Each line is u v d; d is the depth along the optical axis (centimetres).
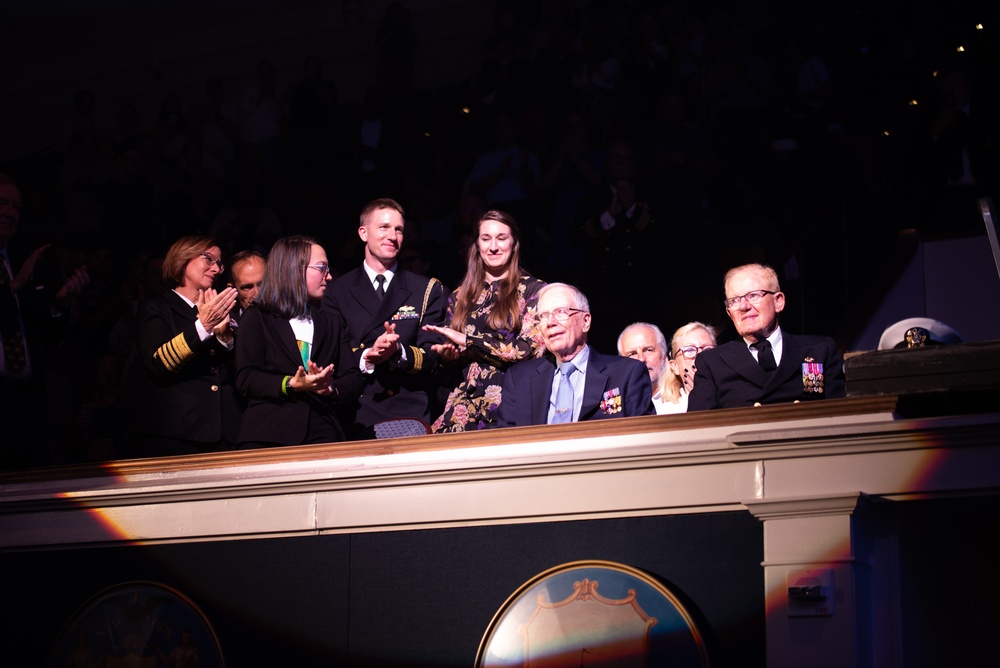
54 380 814
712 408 487
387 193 1248
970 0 992
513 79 1176
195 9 1538
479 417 541
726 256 907
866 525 387
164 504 477
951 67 930
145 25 1570
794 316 935
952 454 374
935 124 911
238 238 1220
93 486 489
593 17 1184
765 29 1155
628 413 483
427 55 1430
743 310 486
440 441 442
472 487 432
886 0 1087
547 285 510
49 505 492
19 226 1383
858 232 966
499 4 1266
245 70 1540
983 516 453
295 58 1512
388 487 443
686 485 404
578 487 417
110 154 1410
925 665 397
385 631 436
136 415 536
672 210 971
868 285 949
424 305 589
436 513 435
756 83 1084
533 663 410
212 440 527
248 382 508
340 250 1173
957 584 436
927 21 1055
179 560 472
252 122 1386
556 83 1162
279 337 519
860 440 383
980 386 382
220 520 466
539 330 528
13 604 492
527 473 423
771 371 481
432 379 586
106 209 1305
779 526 387
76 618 480
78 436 781
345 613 443
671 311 870
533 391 498
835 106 1045
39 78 1639
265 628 453
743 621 389
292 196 1263
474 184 1071
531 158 1103
